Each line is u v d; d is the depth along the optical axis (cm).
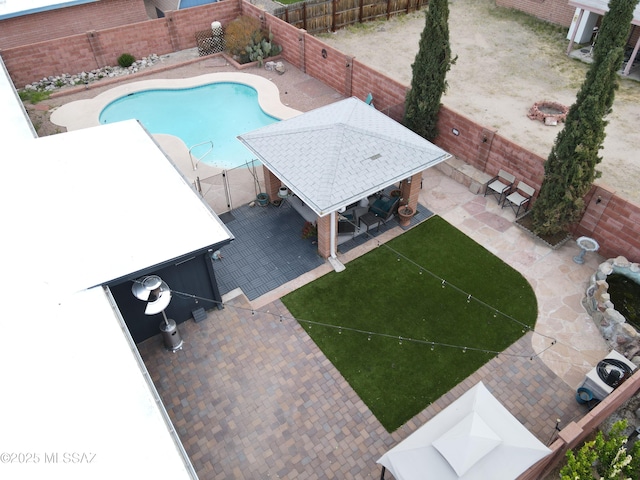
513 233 1554
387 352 1228
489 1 3188
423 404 1123
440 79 1667
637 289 1332
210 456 1034
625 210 1354
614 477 789
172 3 2822
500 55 2559
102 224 1159
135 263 1056
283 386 1158
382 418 1098
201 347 1240
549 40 2698
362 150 1417
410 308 1332
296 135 1470
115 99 2311
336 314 1317
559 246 1501
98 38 2412
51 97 2305
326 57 2261
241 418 1098
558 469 1009
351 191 1322
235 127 2183
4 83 1894
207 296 1291
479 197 1697
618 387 1016
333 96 2291
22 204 1221
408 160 1431
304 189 1327
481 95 2228
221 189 1747
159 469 744
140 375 862
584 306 1330
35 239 1118
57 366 872
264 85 2380
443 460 837
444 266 1452
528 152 1530
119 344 909
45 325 938
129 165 1373
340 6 2794
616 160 1817
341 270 1440
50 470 734
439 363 1205
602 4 2312
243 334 1269
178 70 2534
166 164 1377
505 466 823
